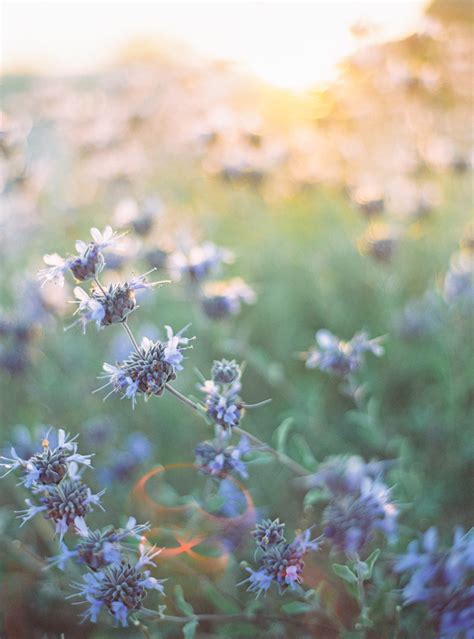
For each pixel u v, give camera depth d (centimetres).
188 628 44
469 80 87
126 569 41
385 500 45
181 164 112
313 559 51
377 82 89
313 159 97
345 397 71
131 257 69
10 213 89
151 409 71
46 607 57
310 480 48
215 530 51
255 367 74
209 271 62
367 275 83
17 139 86
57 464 41
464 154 83
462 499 60
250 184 87
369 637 45
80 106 123
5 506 65
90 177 109
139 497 62
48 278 43
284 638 48
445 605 41
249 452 46
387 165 97
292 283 91
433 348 71
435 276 77
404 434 67
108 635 54
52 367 77
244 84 116
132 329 79
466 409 68
